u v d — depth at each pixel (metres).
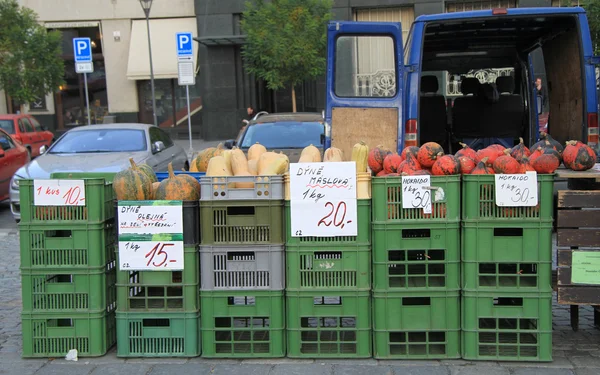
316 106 21.59
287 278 4.45
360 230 4.38
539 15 7.02
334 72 6.92
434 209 4.34
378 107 6.89
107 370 4.38
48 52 20.70
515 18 7.03
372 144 6.93
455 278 4.38
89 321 4.60
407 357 4.43
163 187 4.50
